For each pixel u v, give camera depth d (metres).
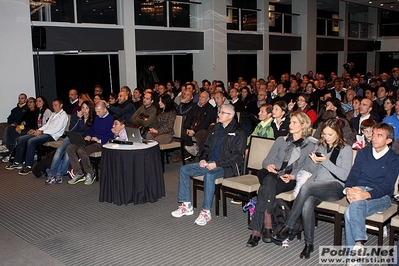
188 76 12.18
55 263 3.67
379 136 3.54
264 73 13.69
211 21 11.55
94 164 6.66
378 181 3.62
